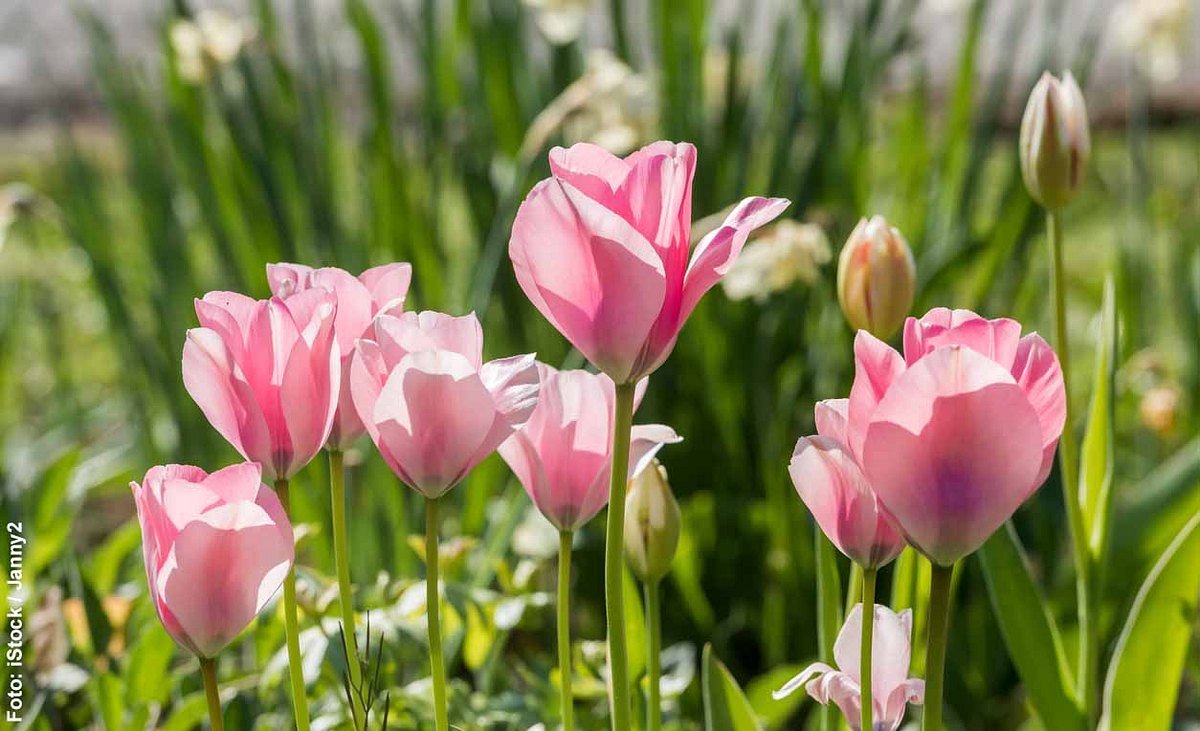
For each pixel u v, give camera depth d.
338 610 1.58
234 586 1.26
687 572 2.52
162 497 1.26
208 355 1.28
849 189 2.78
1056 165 1.52
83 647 1.84
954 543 1.24
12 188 2.59
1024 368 1.25
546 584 2.55
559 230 1.25
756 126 2.72
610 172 1.28
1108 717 1.53
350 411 1.32
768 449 2.60
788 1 2.70
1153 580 1.52
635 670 1.55
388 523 2.29
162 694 1.66
